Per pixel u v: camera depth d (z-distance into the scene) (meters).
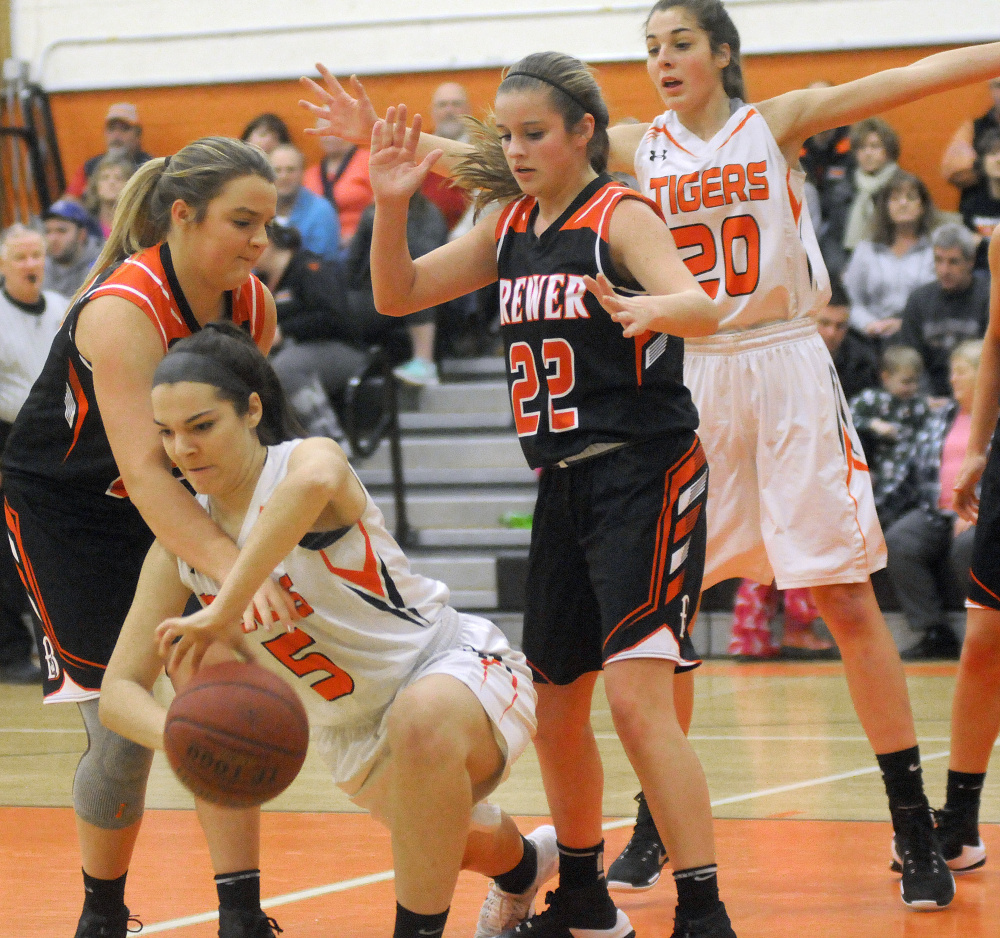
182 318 4.86
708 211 6.28
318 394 14.67
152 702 4.39
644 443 5.02
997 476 6.23
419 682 4.46
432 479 16.52
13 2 18.38
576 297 4.96
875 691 6.03
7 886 6.27
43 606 4.99
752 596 13.81
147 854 6.89
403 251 5.30
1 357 13.48
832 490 6.19
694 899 4.81
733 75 6.39
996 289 6.49
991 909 5.70
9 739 10.73
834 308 13.79
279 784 4.02
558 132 4.97
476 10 17.05
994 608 6.22
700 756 9.22
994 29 15.77
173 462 4.64
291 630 4.43
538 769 9.08
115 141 17.81
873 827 7.10
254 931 4.86
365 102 5.82
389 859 6.64
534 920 5.38
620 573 4.94
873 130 14.93
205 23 17.81
